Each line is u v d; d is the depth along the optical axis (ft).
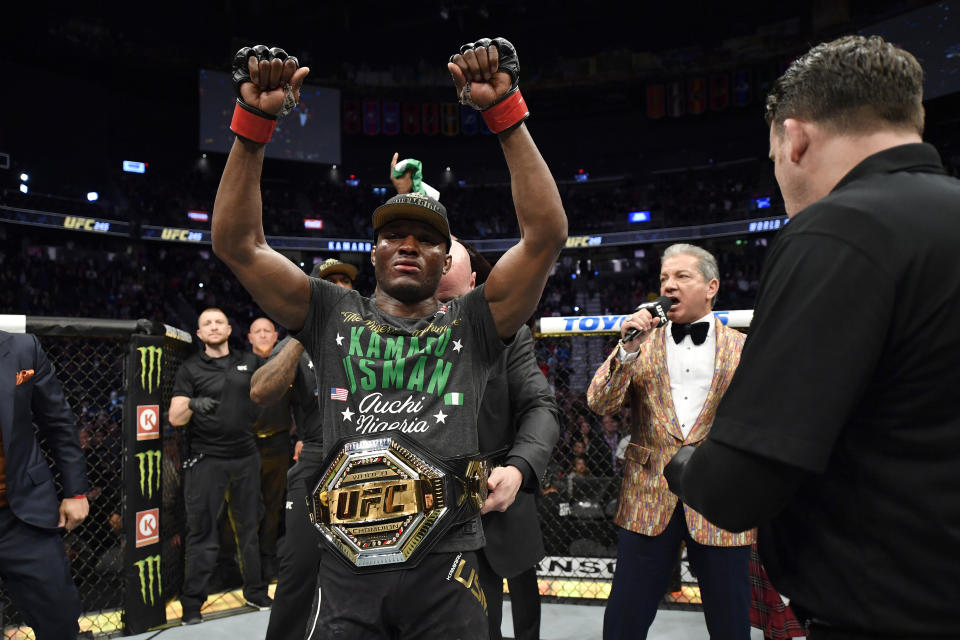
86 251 88.94
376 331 5.11
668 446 8.11
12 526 8.43
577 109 107.45
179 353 14.94
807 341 3.20
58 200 81.82
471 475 4.87
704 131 101.19
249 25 97.04
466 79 4.64
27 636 11.13
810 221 3.46
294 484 9.32
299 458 9.57
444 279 7.61
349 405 4.97
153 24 89.30
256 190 4.86
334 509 4.83
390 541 4.69
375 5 100.12
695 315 8.50
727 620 7.64
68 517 9.04
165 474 13.46
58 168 85.40
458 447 4.89
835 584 3.42
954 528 3.14
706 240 99.50
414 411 4.89
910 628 3.21
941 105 80.94
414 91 104.58
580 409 14.01
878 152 3.61
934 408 3.20
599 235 100.48
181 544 14.37
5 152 80.59
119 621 11.94
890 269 3.20
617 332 12.51
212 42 93.81
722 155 100.12
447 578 4.75
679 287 8.37
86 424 14.01
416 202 5.15
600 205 102.94
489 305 5.18
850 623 3.37
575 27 102.37
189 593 12.37
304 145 99.19
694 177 101.86
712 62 96.84
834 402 3.12
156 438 12.39
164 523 12.90
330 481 4.89
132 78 92.17
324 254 103.40
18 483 8.44
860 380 3.16
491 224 104.37
